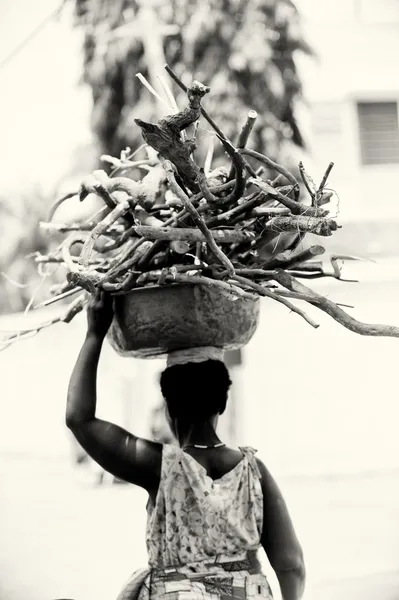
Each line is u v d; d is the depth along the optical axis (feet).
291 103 44.16
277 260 9.68
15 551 29.37
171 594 8.75
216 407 9.37
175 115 8.51
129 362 47.78
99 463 9.23
